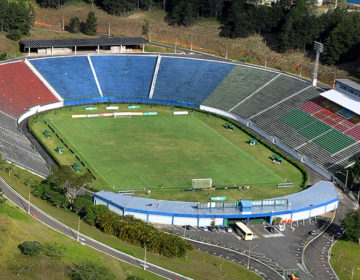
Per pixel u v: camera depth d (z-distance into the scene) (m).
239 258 186.50
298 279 176.38
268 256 188.88
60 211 199.75
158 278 165.50
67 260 162.12
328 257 190.25
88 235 184.00
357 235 197.50
